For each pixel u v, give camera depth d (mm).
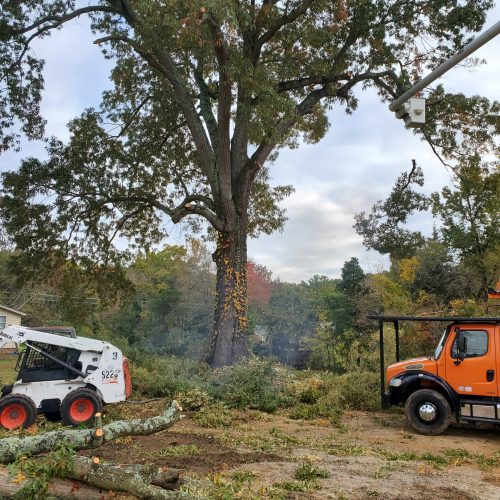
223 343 17250
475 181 22625
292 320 57906
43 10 19719
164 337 47531
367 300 40250
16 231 19766
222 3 12516
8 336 10492
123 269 23531
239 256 18188
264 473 6781
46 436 4078
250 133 15766
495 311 21344
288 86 19953
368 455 8453
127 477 3723
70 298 22422
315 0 17703
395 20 19172
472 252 31438
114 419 10734
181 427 10492
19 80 20281
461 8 18234
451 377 10719
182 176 23922
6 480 3627
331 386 15109
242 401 13398
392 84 21953
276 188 25953
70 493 3660
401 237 26031
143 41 15336
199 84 21031
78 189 20078
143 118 23266
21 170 19594
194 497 3773
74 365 10836
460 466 7957
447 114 21078
